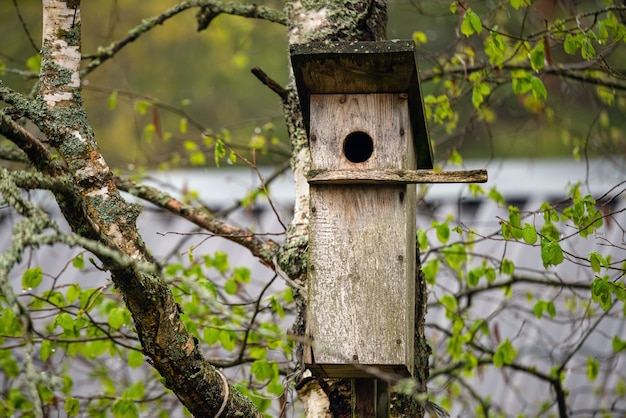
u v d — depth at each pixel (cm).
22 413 1029
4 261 533
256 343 970
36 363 1153
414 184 808
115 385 1173
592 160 1647
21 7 2045
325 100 785
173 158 1313
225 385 740
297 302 829
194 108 2447
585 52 923
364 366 741
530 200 1504
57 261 1484
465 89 1176
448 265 1120
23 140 646
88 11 2300
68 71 749
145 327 712
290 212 1252
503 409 1291
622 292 846
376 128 775
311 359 740
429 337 1329
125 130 2245
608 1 1019
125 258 579
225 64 2473
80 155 732
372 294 749
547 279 1077
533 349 1322
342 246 757
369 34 868
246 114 2452
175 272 984
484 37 1241
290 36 880
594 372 1047
